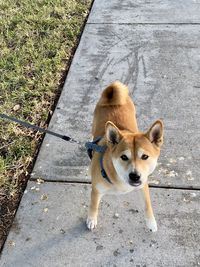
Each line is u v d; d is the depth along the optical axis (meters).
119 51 1.52
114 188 0.89
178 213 0.98
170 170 1.08
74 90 1.37
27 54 1.54
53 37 1.63
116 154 0.82
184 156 1.11
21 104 1.34
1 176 1.10
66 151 1.15
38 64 1.48
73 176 1.08
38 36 1.64
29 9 1.80
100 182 0.88
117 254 0.91
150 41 1.56
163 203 1.00
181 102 1.28
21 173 1.12
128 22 1.67
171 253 0.90
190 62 1.44
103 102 1.01
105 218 0.98
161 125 0.81
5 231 0.98
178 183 1.04
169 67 1.43
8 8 1.82
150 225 0.94
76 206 1.01
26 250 0.93
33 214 1.00
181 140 1.16
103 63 1.47
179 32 1.59
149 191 1.03
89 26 1.67
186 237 0.93
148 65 1.44
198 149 1.13
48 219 0.99
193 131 1.18
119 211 1.00
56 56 1.52
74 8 1.78
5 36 1.66
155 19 1.67
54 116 1.27
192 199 1.00
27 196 1.04
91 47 1.56
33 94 1.36
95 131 1.00
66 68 1.49
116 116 0.98
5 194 1.07
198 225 0.95
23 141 1.20
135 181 0.79
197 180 1.05
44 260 0.91
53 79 1.43
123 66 1.45
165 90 1.33
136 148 0.80
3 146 1.19
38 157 1.14
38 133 1.23
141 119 1.24
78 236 0.95
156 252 0.91
